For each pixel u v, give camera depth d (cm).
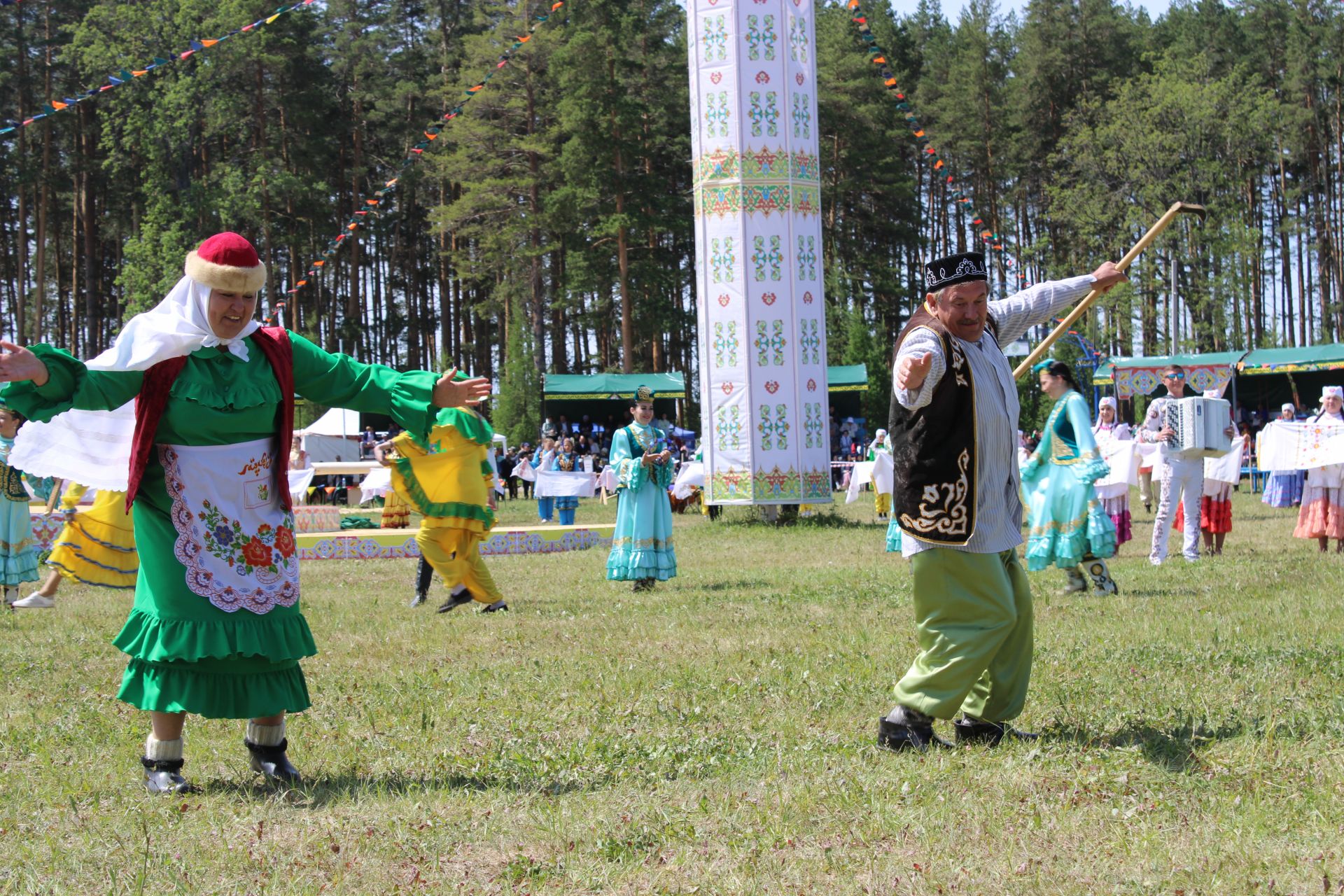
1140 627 743
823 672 624
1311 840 342
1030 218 5400
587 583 1177
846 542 1617
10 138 4553
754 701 559
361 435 3300
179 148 4362
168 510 427
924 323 451
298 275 4956
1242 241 4147
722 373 1861
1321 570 1028
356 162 4981
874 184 4900
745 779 428
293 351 450
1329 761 422
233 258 423
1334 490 1262
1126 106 4222
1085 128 4281
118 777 457
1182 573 1070
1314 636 689
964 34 5562
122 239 5316
